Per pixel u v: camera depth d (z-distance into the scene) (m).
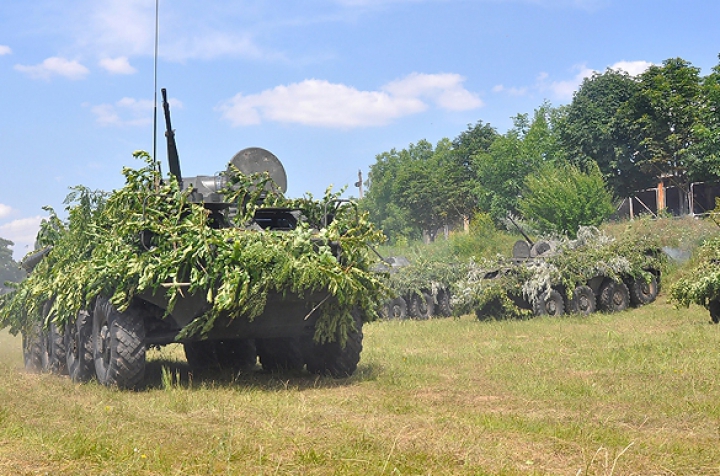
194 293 8.53
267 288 8.52
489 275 20.81
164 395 8.48
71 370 10.45
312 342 10.16
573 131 38.66
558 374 9.70
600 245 21.78
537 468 5.14
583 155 38.22
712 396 7.85
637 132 36.69
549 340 14.04
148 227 8.79
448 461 5.21
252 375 10.58
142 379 9.16
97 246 9.16
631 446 5.69
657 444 5.79
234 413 7.09
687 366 9.95
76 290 9.52
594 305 20.78
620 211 41.09
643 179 37.72
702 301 16.06
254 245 8.56
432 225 55.75
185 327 8.79
